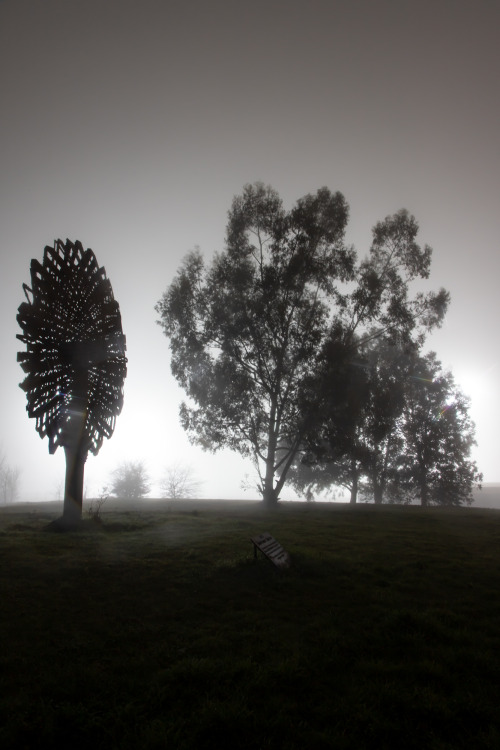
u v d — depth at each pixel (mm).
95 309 19703
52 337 18453
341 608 8578
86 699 5527
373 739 4922
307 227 31656
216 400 33406
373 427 32719
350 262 31828
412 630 7551
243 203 33281
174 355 34250
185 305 32906
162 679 5902
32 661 6402
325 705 5469
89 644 6973
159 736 4738
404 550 13836
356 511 27188
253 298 31906
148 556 12195
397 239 32750
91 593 9250
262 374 31844
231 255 32969
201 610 8352
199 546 13578
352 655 6785
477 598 9352
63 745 4730
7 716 5133
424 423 46125
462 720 5254
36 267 18578
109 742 4781
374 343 46875
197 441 36406
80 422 18469
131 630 7441
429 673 6230
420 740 4938
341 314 32094
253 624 7766
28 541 14125
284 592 9422
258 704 5461
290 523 19844
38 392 18062
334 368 30219
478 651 6863
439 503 47375
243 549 13125
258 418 33281
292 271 31234
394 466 46812
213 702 5344
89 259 20109
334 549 13719
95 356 19344
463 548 14438
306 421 30875
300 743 4824
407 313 31578
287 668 6137
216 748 4715
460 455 45531
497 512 28156
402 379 45125
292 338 31750
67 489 18000
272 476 31391
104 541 14438
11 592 9188
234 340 32031
